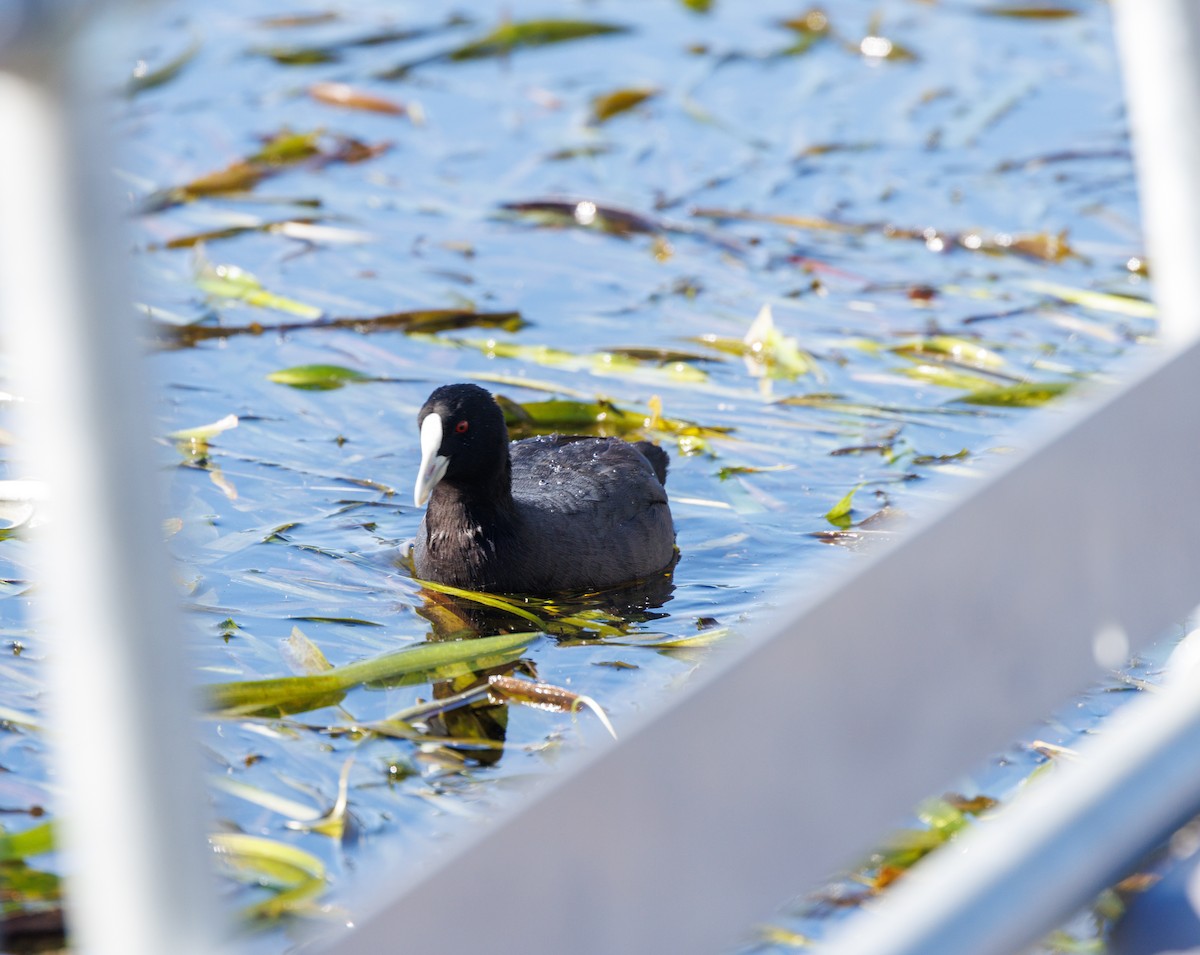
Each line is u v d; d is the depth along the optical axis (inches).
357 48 877.8
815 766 90.9
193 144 764.0
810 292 646.5
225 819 309.4
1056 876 93.7
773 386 571.2
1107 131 788.0
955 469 503.5
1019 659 99.5
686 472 518.3
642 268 666.8
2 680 363.9
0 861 283.3
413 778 331.6
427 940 80.3
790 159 766.5
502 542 440.8
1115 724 108.3
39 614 401.1
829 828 91.9
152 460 69.3
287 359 579.8
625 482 468.8
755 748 88.7
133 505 68.9
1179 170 101.9
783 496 497.7
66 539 69.2
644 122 808.9
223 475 496.1
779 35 906.1
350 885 290.7
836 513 481.1
